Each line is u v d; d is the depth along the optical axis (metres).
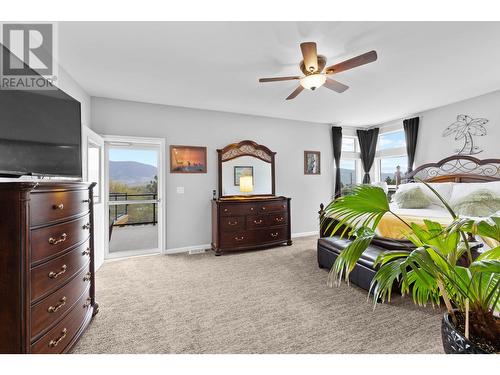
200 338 1.73
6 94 1.36
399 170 4.91
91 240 2.00
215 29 2.00
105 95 3.53
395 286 2.27
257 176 4.67
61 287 1.46
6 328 1.14
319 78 2.28
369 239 1.07
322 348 1.61
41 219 1.28
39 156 1.59
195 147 4.23
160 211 3.96
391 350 1.58
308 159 5.29
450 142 4.11
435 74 2.95
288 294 2.43
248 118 4.68
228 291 2.51
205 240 4.28
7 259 1.14
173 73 2.83
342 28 2.00
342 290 2.51
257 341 1.69
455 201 3.27
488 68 2.78
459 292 0.96
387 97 3.74
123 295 2.43
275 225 4.25
